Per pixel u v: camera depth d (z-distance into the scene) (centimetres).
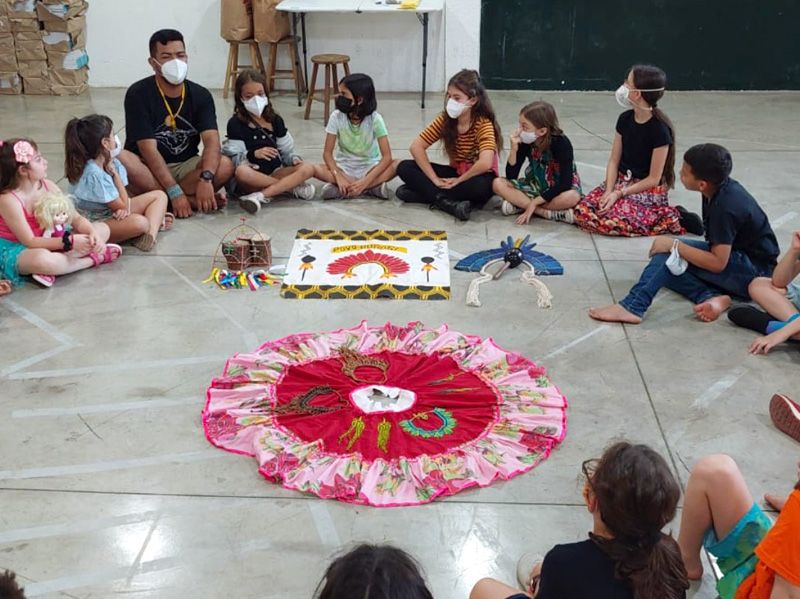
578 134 757
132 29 891
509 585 283
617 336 429
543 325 439
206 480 329
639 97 523
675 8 858
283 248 525
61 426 360
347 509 315
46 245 475
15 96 878
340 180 595
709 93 882
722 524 262
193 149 586
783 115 805
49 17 852
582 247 532
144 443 350
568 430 357
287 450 338
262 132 593
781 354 413
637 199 549
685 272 461
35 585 282
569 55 883
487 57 890
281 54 887
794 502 213
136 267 502
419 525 307
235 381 381
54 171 661
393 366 393
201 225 561
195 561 292
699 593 279
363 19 871
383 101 866
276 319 444
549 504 318
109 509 315
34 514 312
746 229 442
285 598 277
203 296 468
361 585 165
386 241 534
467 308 456
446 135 580
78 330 433
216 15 880
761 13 856
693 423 362
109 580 284
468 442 344
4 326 438
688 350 416
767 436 354
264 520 310
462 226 561
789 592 214
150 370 399
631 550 205
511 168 573
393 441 344
